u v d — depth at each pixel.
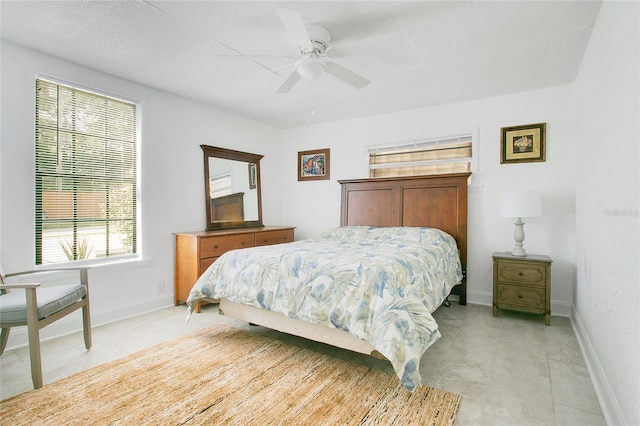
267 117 4.47
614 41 1.67
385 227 3.82
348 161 4.54
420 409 1.68
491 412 1.67
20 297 2.02
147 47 2.53
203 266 3.36
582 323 2.55
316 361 2.22
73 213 2.85
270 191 4.88
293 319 2.25
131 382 1.93
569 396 1.81
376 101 3.76
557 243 3.26
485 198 3.62
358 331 1.88
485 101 3.62
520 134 3.42
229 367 2.12
